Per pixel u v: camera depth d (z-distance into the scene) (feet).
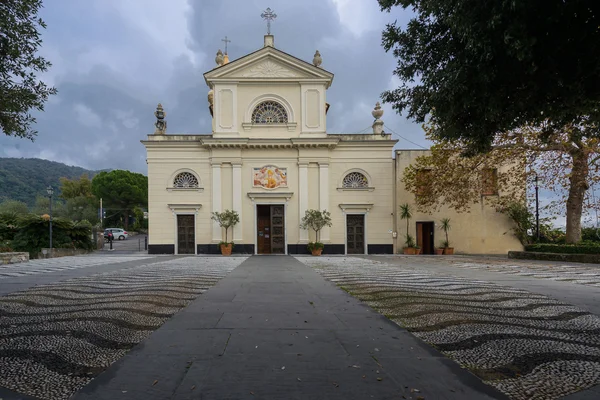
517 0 12.37
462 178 65.05
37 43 18.99
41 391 9.86
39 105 20.66
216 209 76.02
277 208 77.82
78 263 53.62
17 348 13.53
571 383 10.41
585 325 16.99
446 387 10.02
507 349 13.43
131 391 9.68
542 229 75.10
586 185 58.80
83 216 169.58
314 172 77.66
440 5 15.76
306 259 61.93
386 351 12.94
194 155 77.51
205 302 21.94
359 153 78.38
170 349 13.03
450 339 14.65
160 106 78.48
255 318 17.78
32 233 73.36
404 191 78.07
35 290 26.99
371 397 9.35
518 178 67.31
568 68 14.58
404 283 31.01
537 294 25.59
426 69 18.95
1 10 17.40
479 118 17.93
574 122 18.86
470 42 14.34
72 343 14.14
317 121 78.02
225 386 9.97
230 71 78.02
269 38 81.41
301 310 19.69
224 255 72.54
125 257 67.56
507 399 9.37
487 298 23.88
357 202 77.71
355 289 27.32
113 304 21.50
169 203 76.33
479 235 77.30
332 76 78.13
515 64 14.67
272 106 79.10
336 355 12.48
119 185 183.73
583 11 13.16
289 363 11.69
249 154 77.66
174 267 46.16
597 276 37.32
